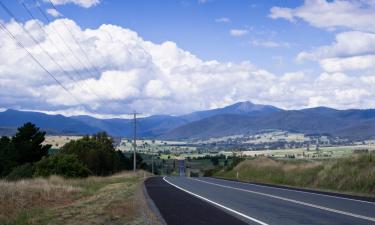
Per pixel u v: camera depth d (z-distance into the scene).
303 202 23.45
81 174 55.62
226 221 16.70
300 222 16.23
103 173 77.81
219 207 21.69
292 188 36.28
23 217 19.22
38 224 17.11
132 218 18.14
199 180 56.69
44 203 25.30
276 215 18.31
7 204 22.42
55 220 17.77
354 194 29.61
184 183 46.81
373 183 30.95
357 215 17.94
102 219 17.69
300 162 54.59
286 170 50.19
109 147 85.75
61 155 56.56
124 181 53.53
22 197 24.88
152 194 30.56
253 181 53.41
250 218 17.47
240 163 75.31
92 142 79.38
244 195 28.98
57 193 29.78
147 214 19.05
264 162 64.50
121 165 101.38
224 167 97.62
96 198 28.30
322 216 17.81
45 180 40.06
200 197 27.75
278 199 25.58
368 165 34.78
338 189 34.03
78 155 74.62
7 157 80.88
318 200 24.56
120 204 23.52
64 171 54.72
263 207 21.45
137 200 25.92
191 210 20.50
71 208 22.05
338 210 19.67
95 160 75.31
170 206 22.38
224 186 40.19
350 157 38.62
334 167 38.22
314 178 39.91
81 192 32.91
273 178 50.38
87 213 19.64
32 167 56.41
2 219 18.92
